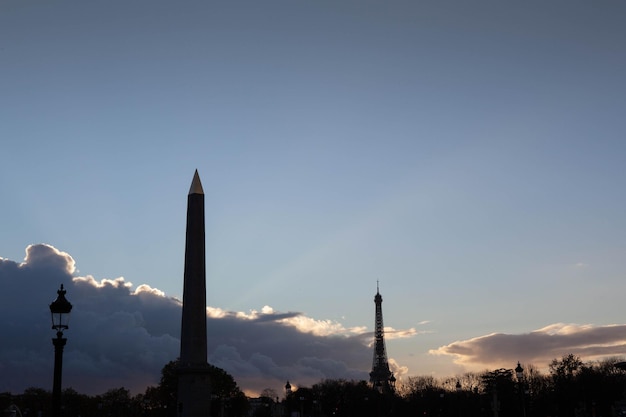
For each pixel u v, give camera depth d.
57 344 46.19
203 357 119.94
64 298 46.81
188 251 120.81
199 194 121.31
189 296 120.44
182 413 118.06
